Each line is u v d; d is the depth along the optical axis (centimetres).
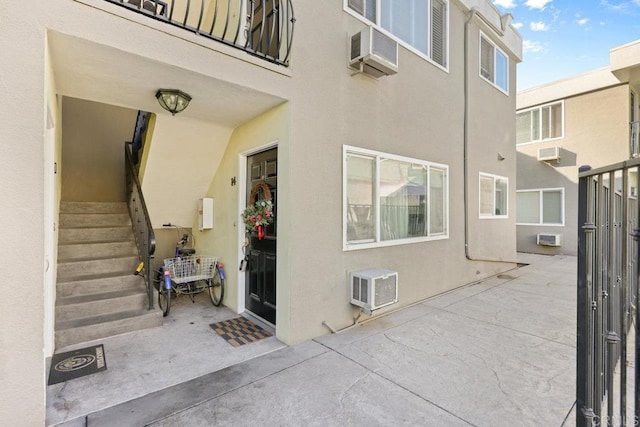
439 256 538
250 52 294
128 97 315
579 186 178
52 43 215
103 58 237
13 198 189
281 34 334
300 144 334
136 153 515
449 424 210
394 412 221
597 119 922
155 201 478
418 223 499
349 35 384
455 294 536
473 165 630
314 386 253
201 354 308
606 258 208
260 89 301
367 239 416
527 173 1053
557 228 990
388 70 390
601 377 179
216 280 473
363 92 403
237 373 272
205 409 224
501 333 363
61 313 349
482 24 652
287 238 329
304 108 337
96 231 467
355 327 382
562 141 980
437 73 536
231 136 436
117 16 224
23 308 192
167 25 245
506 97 759
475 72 638
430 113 520
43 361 199
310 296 345
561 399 236
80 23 210
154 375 269
